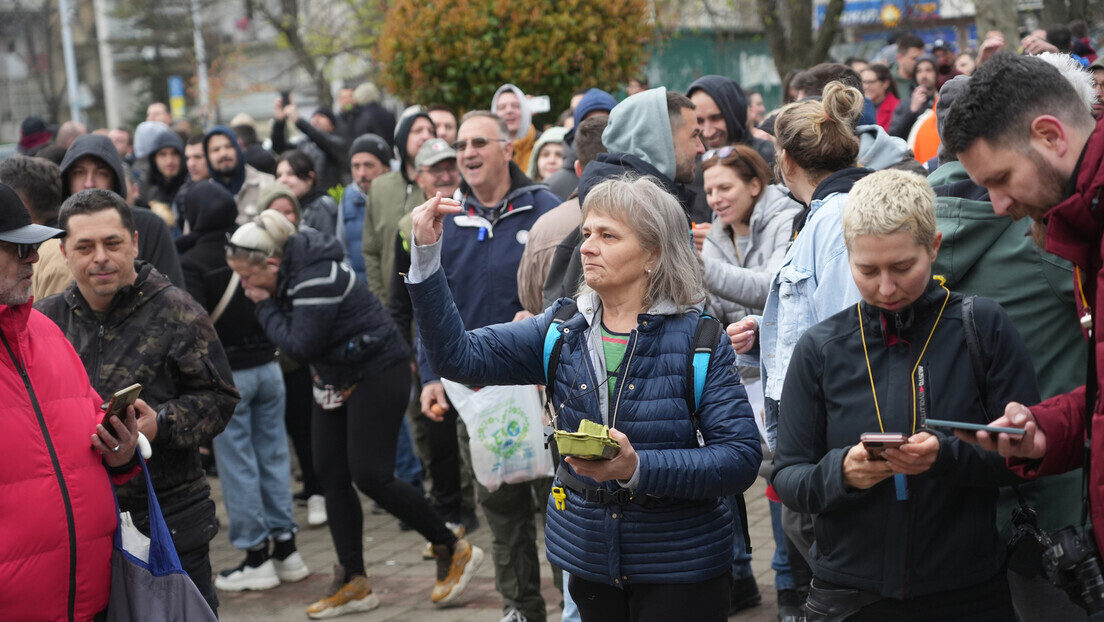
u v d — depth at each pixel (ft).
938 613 11.88
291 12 81.10
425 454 31.86
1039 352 13.28
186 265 25.71
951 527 11.70
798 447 12.48
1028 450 10.70
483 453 19.44
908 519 11.69
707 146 25.17
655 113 17.69
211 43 97.71
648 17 39.81
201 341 16.24
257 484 25.34
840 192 15.06
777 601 21.80
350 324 22.44
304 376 30.63
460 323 13.01
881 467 11.10
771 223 19.38
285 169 35.86
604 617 13.33
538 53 35.50
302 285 22.33
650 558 12.61
